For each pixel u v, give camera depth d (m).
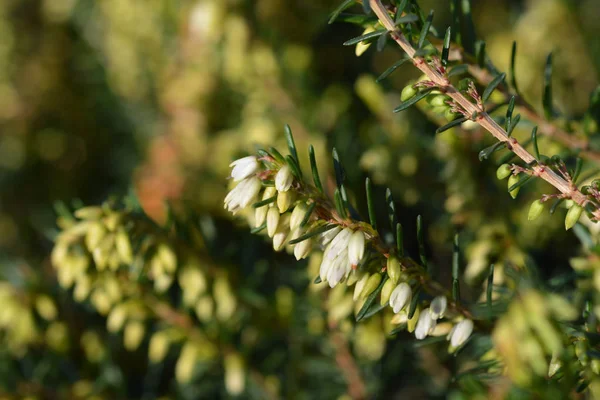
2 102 0.66
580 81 0.52
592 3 0.55
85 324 0.43
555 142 0.37
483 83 0.36
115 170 0.62
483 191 0.40
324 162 0.42
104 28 0.63
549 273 0.41
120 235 0.37
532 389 0.33
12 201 0.65
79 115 0.65
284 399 0.41
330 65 0.53
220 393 0.42
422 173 0.42
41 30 0.70
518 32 0.52
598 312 0.34
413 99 0.33
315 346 0.41
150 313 0.40
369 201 0.34
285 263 0.43
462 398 0.35
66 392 0.41
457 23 0.36
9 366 0.42
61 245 0.37
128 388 0.43
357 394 0.40
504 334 0.32
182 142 0.53
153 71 0.58
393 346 0.40
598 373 0.33
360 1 0.33
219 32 0.49
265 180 0.33
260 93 0.47
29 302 0.41
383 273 0.34
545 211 0.39
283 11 0.51
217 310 0.40
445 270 0.43
